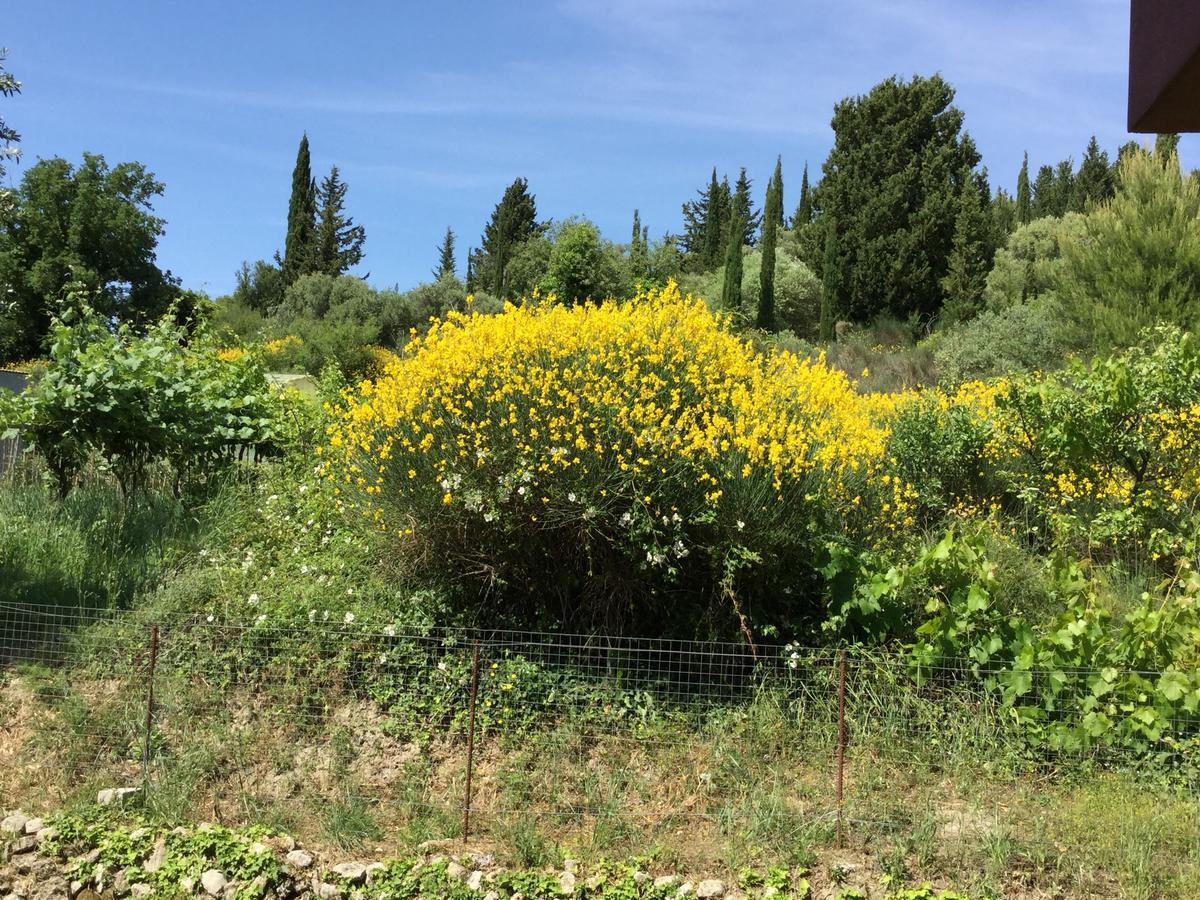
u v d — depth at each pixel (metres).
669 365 6.38
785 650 6.05
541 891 4.52
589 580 6.33
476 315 6.64
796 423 6.28
